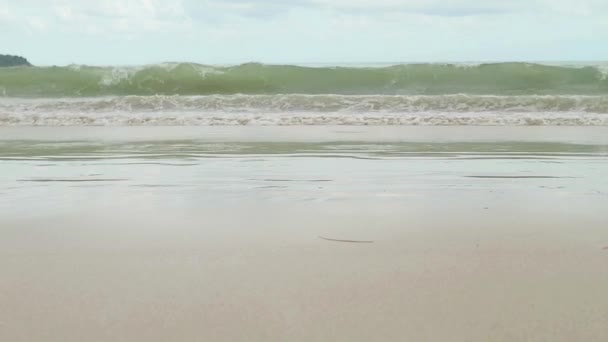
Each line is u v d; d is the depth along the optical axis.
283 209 4.56
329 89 20.20
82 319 2.38
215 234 3.73
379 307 2.49
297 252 3.30
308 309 2.47
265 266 3.04
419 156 7.82
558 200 4.91
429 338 2.21
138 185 5.71
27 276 2.88
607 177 6.19
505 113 14.16
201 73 20.23
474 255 3.22
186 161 7.36
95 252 3.30
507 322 2.34
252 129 11.54
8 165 7.07
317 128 11.73
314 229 3.87
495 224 3.99
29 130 11.40
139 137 10.09
